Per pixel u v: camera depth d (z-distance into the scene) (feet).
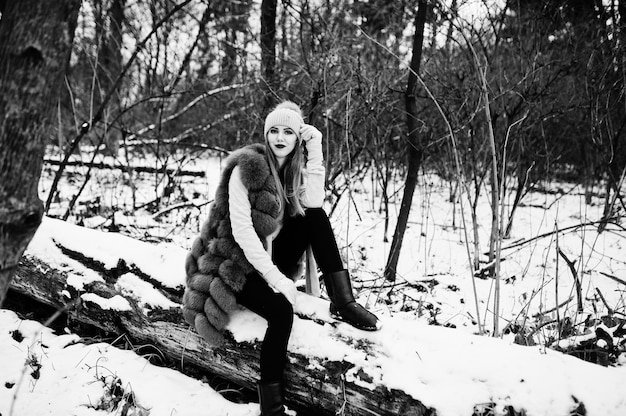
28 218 4.43
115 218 15.61
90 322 9.59
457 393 6.45
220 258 7.84
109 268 9.49
